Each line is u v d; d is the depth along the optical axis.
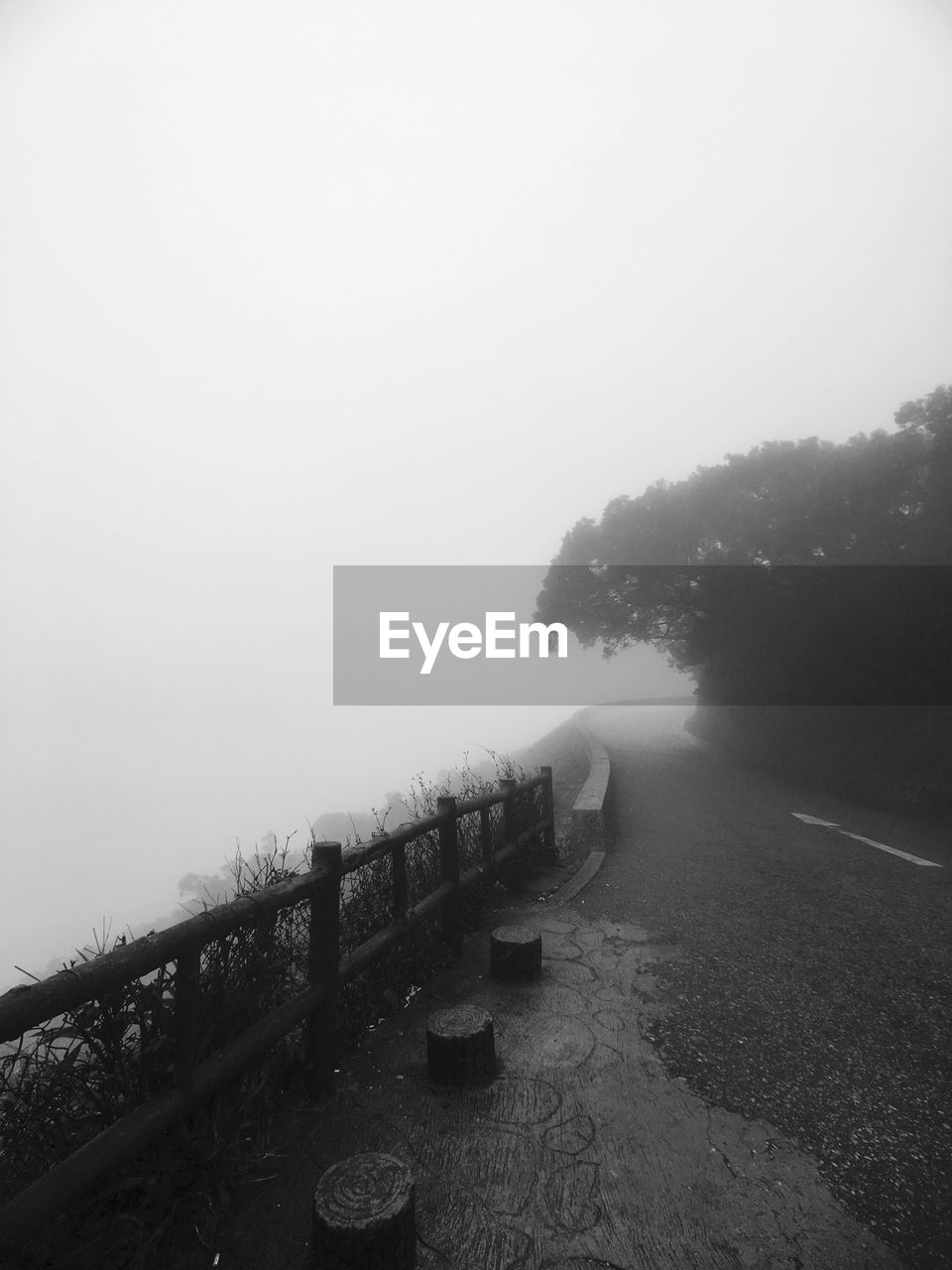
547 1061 2.82
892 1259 1.81
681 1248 1.84
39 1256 1.63
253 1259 1.80
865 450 13.38
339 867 2.62
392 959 3.43
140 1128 1.66
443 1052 2.62
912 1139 2.31
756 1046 2.95
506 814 5.43
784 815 9.23
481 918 4.71
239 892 2.41
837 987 3.55
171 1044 1.99
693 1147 2.27
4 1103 1.71
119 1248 1.77
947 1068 2.76
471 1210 1.99
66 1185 1.46
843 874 5.92
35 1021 1.42
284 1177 2.12
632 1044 2.96
